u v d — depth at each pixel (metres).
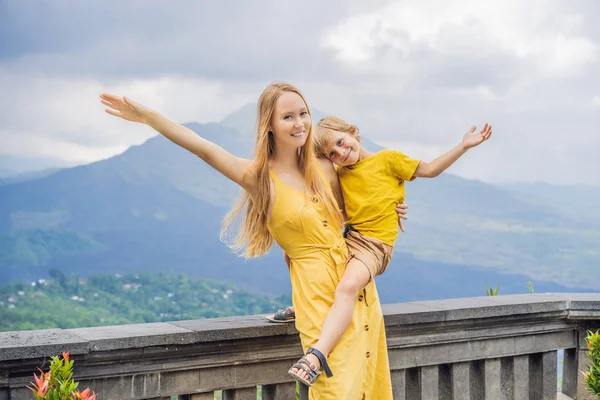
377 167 3.70
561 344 4.76
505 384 4.67
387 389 3.83
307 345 3.53
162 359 3.64
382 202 3.67
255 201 3.61
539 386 4.73
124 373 3.56
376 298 3.73
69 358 3.37
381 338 3.81
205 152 3.49
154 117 3.46
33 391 3.08
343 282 3.50
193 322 3.87
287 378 4.00
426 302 4.55
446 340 4.39
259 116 3.59
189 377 3.75
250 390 3.94
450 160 3.60
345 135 3.71
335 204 3.63
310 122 3.60
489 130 3.58
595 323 4.76
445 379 4.52
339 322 3.43
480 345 4.51
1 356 3.21
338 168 3.87
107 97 3.44
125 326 3.75
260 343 3.87
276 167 3.64
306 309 3.54
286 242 3.62
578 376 4.78
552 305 4.61
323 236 3.57
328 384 3.43
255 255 3.77
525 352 4.64
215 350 3.76
